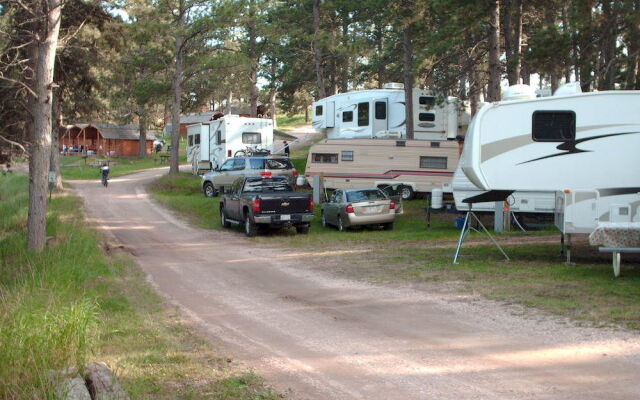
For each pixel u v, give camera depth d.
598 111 12.05
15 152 18.06
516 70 22.89
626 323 7.60
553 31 21.70
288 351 7.14
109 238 19.22
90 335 7.11
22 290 9.89
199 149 34.41
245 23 34.53
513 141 12.30
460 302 9.36
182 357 6.84
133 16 32.41
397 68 39.59
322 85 35.34
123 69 34.03
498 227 18.52
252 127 31.94
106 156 61.19
